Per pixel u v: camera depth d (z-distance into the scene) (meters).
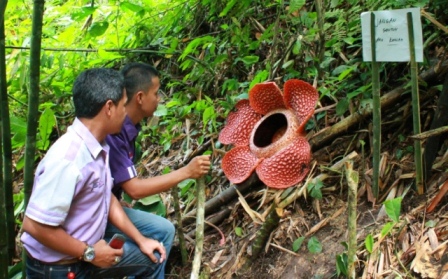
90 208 2.07
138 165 3.65
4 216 2.26
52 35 4.29
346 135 2.79
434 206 2.26
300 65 3.16
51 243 1.96
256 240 2.52
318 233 2.47
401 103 2.74
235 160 2.65
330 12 2.96
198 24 4.14
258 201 2.79
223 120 3.44
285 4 3.59
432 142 2.34
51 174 1.94
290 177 2.46
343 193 2.59
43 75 4.25
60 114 4.25
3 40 2.56
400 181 2.46
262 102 2.66
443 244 2.09
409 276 2.06
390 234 2.25
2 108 2.69
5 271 2.30
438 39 2.83
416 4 2.50
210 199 2.96
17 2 4.05
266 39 3.37
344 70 2.75
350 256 2.04
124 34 4.32
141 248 2.32
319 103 2.94
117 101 2.08
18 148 4.27
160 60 4.31
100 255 2.07
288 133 2.53
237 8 3.68
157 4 4.30
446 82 2.29
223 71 3.65
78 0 4.45
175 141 3.59
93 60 3.95
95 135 2.08
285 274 2.40
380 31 2.20
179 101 3.45
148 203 2.91
